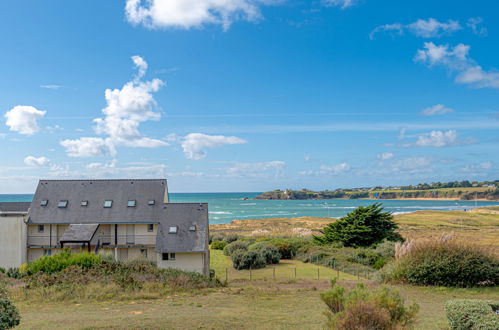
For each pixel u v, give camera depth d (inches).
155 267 1086.4
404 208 7209.6
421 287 828.6
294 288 912.3
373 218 1891.0
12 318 424.5
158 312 628.1
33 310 657.6
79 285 823.1
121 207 1357.0
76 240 1211.9
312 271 1376.7
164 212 1325.0
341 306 401.7
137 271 982.4
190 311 634.8
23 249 1268.5
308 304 698.2
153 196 1395.2
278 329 494.3
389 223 1889.8
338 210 6574.8
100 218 1321.4
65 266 964.6
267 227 3472.0
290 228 3356.3
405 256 890.1
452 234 924.6
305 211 6333.7
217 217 5162.4
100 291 788.0
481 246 888.3
